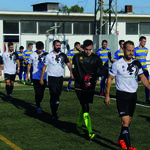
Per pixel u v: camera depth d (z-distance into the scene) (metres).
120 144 5.50
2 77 19.91
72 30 22.84
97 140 5.96
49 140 5.94
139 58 9.82
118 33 23.95
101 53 11.74
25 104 9.80
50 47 22.09
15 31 21.70
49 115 8.20
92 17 23.03
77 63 6.13
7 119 7.70
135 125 7.18
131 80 5.23
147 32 24.73
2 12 20.86
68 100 10.53
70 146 5.57
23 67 16.62
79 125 6.40
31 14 21.45
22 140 5.93
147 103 10.16
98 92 12.70
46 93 12.22
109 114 8.34
